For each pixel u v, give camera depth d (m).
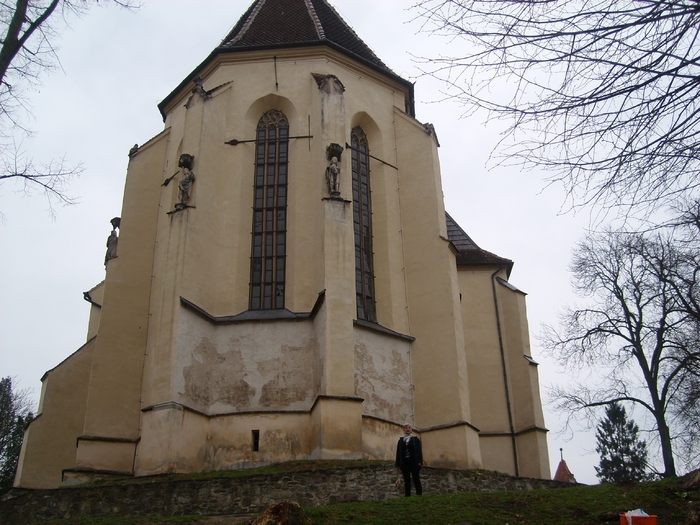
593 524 17.20
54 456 29.50
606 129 10.13
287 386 27.03
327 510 17.88
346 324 26.39
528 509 18.44
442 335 29.55
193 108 30.86
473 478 23.20
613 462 66.56
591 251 36.09
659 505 18.28
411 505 18.61
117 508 21.00
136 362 29.58
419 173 32.78
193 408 25.80
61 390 30.47
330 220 27.83
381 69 34.72
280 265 30.00
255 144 32.25
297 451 25.59
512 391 35.81
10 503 21.27
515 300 37.38
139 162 33.25
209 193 29.84
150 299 30.73
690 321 30.98
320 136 30.23
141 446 24.59
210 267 28.95
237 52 33.44
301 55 33.47
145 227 32.09
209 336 27.66
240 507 20.70
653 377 32.31
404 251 31.78
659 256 31.89
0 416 50.59
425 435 28.27
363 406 27.06
